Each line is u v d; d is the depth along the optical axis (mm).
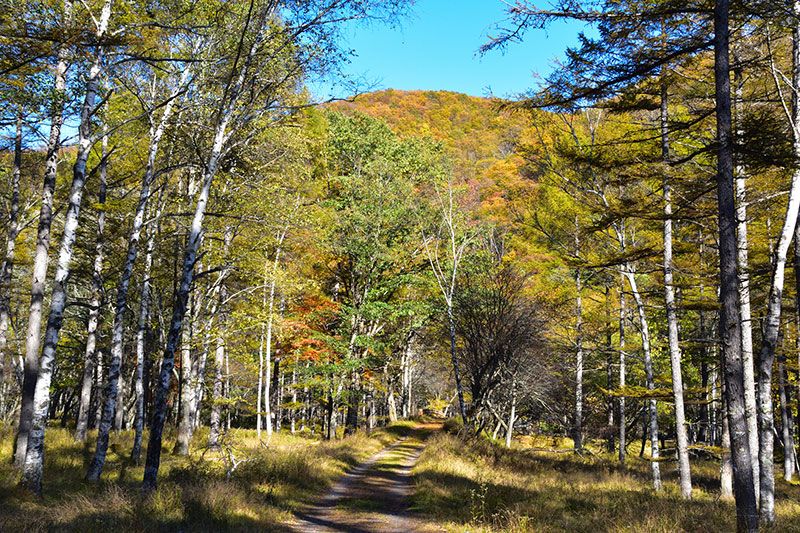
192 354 23016
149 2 13305
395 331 33312
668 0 8352
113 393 13062
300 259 24094
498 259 25766
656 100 12133
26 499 9133
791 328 19000
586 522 9734
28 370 12164
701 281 14250
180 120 14930
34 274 12117
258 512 10000
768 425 10742
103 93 13977
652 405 17734
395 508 11922
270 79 12867
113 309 22750
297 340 26891
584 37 8789
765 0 8492
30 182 21156
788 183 13125
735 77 11953
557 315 25438
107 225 19156
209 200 17500
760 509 10633
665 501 12320
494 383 24734
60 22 9641
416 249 30672
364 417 42312
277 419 36719
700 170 11867
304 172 20094
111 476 12906
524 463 21500
